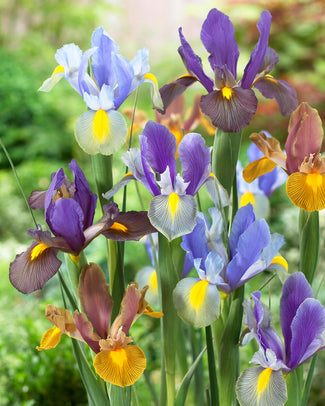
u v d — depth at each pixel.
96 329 0.61
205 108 0.62
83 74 0.64
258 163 0.68
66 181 0.63
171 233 0.58
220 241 0.63
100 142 0.61
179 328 0.76
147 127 0.61
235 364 0.63
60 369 1.13
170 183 0.59
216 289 0.60
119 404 0.62
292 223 1.71
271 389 0.59
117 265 0.65
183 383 0.64
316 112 0.63
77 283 0.63
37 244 0.61
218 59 0.66
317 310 0.60
